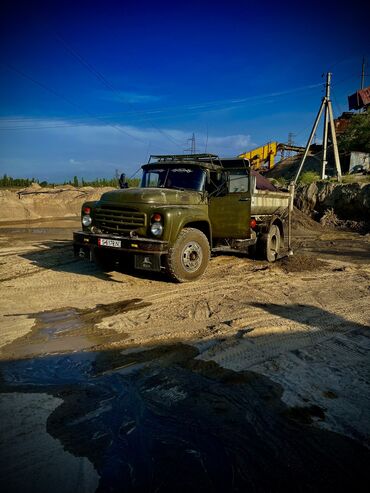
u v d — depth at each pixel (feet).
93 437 7.91
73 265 25.79
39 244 36.01
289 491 6.53
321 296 18.76
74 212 76.07
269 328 14.10
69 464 7.12
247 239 26.25
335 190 59.57
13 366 11.11
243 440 7.86
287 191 32.53
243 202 24.00
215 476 6.86
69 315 15.69
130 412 8.82
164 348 12.37
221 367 11.11
